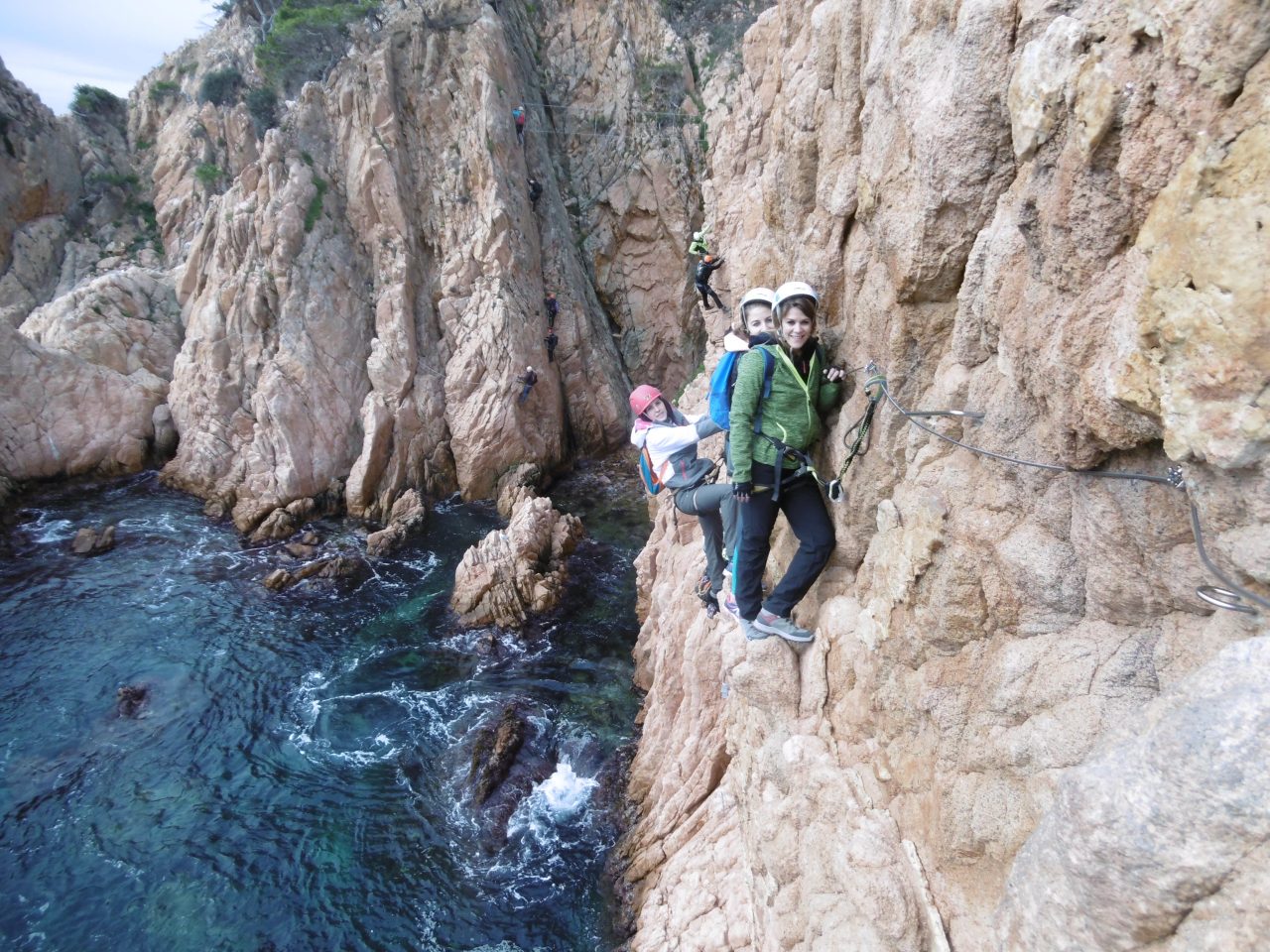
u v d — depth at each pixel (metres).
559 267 25.25
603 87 28.25
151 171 32.03
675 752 9.38
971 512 3.53
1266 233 1.92
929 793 3.91
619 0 28.50
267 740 12.30
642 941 7.55
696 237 13.19
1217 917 1.83
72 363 21.66
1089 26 2.46
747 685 5.49
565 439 24.19
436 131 23.58
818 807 4.72
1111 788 2.12
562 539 17.52
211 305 21.25
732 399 4.52
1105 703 2.93
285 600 16.30
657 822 9.05
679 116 27.47
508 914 9.31
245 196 22.34
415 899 9.57
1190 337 2.15
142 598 16.25
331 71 23.56
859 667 4.64
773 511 4.75
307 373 20.78
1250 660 1.97
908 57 3.56
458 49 23.89
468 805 10.90
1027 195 2.86
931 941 3.68
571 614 15.52
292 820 10.76
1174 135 2.22
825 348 4.81
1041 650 3.27
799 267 5.08
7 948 9.02
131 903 9.55
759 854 5.49
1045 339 2.88
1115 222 2.50
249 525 19.38
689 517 11.75
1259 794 1.80
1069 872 2.22
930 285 3.69
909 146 3.63
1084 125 2.46
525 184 24.58
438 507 21.12
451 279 22.61
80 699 13.17
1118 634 2.99
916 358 3.96
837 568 5.10
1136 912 2.01
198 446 20.80
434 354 22.48
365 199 22.52
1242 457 2.07
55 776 11.49
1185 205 2.15
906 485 4.06
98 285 23.33
